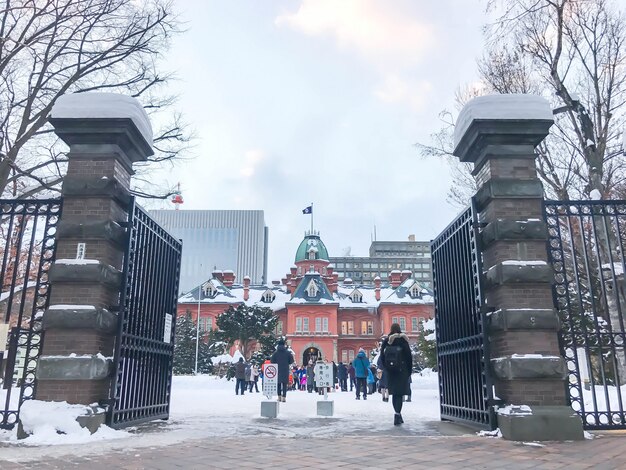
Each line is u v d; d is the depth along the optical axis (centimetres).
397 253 17162
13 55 1333
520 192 830
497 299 811
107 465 515
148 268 923
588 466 511
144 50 1494
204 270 15562
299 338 6794
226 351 5128
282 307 7462
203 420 986
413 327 7019
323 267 8112
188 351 5362
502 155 853
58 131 834
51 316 751
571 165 1694
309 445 646
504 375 757
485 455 577
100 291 777
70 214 809
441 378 1048
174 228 15888
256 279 15600
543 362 749
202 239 15812
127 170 902
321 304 6925
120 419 812
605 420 891
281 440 693
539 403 748
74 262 774
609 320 955
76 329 758
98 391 770
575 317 1300
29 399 745
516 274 784
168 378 1020
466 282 914
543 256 809
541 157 1772
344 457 558
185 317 5888
